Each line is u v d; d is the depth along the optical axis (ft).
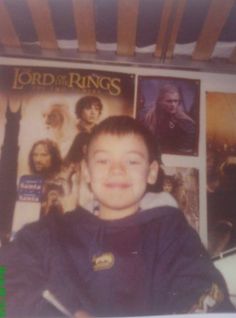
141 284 4.25
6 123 4.77
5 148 4.67
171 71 5.08
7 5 4.44
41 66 5.02
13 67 4.99
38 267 4.28
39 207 4.51
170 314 4.17
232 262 4.42
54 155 4.69
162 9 4.43
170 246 4.43
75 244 4.39
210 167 4.75
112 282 4.24
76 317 4.10
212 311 4.21
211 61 5.12
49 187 4.58
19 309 4.12
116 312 4.14
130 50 5.03
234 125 4.93
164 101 4.95
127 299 4.18
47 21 4.62
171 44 4.93
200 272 4.35
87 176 4.64
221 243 4.50
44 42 4.97
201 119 4.93
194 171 4.73
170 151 4.77
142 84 5.01
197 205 4.62
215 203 4.63
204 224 4.55
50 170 4.64
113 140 4.75
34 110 4.84
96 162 4.68
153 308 4.17
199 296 4.25
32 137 4.74
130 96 4.95
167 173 4.70
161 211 4.55
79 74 5.02
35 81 4.96
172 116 4.90
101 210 4.53
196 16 4.52
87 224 4.47
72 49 5.07
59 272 4.26
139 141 4.77
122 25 4.63
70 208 4.53
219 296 4.27
